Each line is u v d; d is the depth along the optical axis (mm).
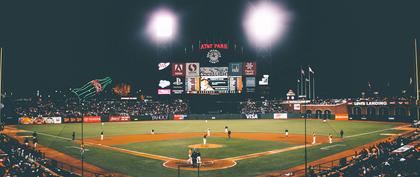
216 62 106875
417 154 31922
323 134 62719
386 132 63344
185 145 51344
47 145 52281
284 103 113000
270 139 57469
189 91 107062
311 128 74062
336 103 101250
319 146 48750
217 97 120000
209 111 120562
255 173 33000
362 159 33188
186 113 116625
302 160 38938
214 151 45594
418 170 26578
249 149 47031
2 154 40000
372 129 69188
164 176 32156
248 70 105750
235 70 106125
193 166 36125
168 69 108000
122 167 36219
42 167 34031
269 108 114812
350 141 52812
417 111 76562
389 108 89750
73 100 118062
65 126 86250
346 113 97000
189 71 107125
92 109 111375
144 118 107312
